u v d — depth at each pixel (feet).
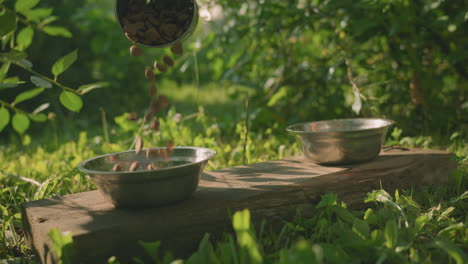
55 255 3.54
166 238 3.64
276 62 7.76
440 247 3.51
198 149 4.09
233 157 5.61
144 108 10.75
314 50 7.97
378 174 4.37
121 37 8.46
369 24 5.87
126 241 3.55
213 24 7.40
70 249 3.42
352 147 4.36
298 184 4.05
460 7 6.15
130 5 4.10
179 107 11.32
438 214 4.04
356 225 3.67
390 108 6.62
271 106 7.72
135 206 3.73
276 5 6.47
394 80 6.54
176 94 14.17
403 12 5.94
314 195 4.10
